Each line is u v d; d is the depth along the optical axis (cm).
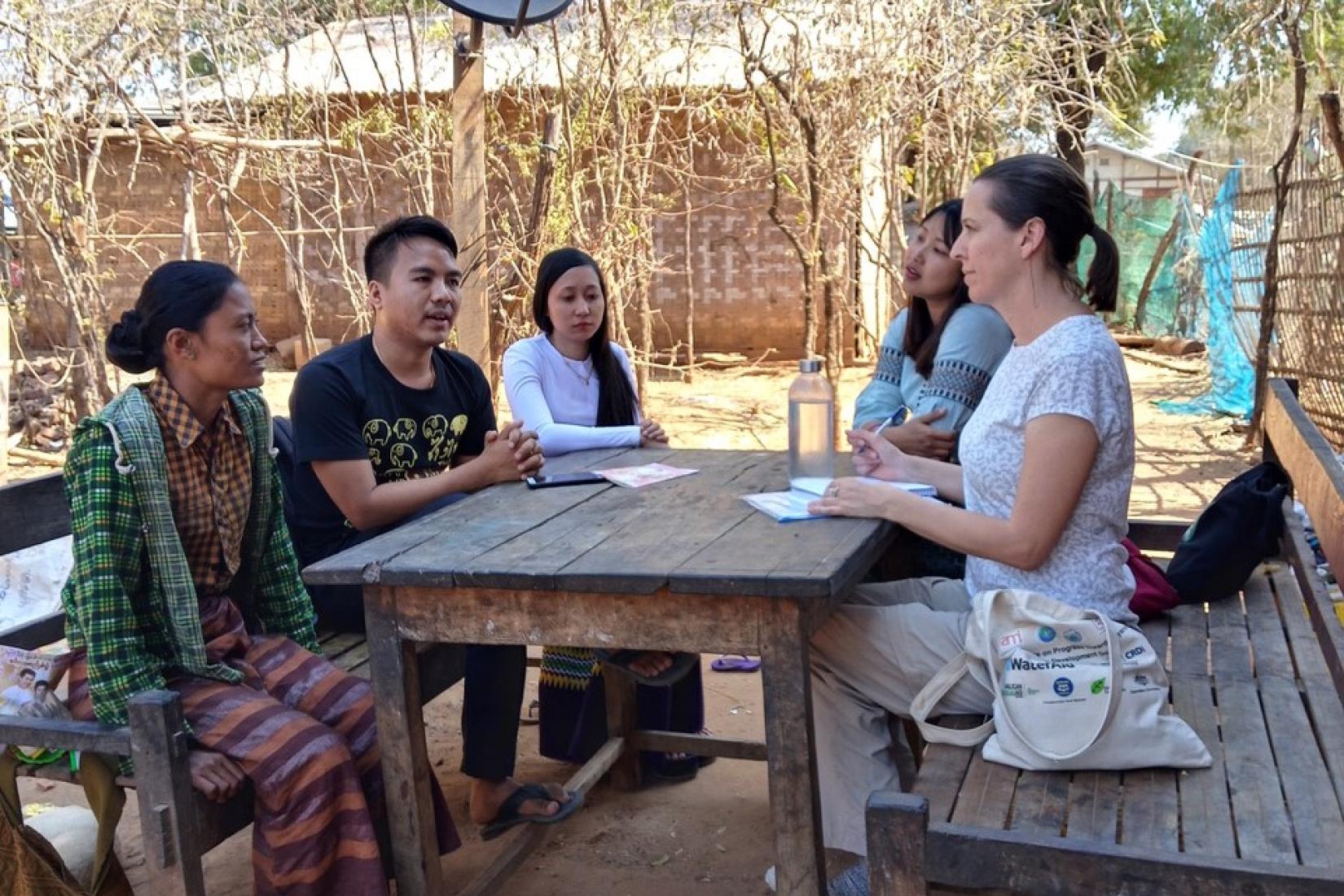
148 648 261
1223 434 895
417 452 324
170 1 762
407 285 310
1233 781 211
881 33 855
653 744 360
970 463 244
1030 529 226
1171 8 1373
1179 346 1359
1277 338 891
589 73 821
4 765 261
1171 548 354
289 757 244
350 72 1038
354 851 249
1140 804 203
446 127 885
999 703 219
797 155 905
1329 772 214
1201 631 296
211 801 243
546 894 309
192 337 255
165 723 230
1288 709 245
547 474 318
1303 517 381
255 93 856
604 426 389
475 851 326
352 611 321
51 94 725
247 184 1230
